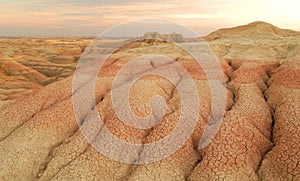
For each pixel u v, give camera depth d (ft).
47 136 66.18
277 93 73.97
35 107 75.56
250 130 61.11
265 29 165.89
